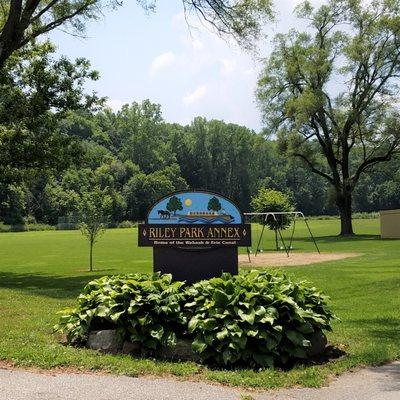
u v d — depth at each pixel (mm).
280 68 46625
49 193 105500
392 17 43125
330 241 39719
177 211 8133
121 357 6461
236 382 5699
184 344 6566
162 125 141125
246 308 6449
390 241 36625
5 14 20438
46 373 5840
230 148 132500
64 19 19219
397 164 49062
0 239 56594
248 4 16125
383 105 45031
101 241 48000
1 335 7844
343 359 6773
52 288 15328
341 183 48000
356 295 13242
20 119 20391
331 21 45062
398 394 5465
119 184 118062
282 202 32781
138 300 6695
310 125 46938
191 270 8047
